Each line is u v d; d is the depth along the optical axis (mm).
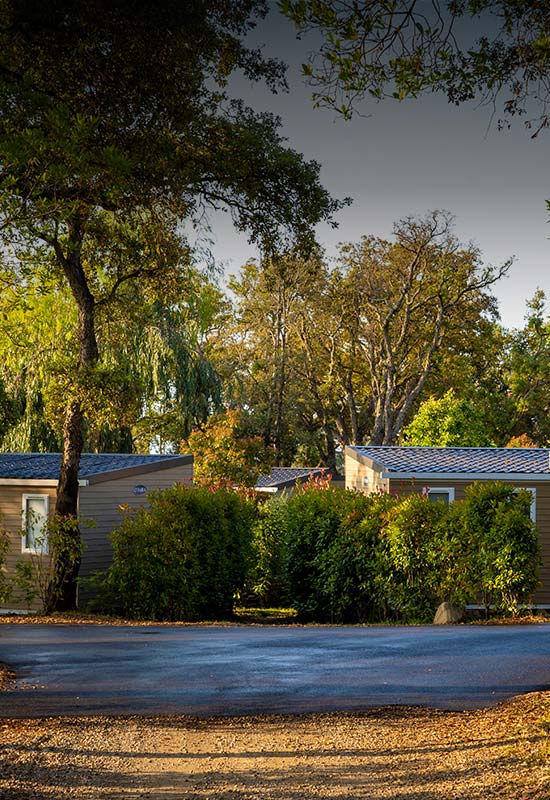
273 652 13977
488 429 54219
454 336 55125
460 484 25141
